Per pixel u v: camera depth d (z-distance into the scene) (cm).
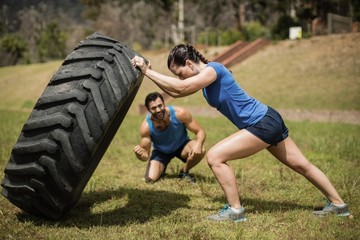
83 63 360
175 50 387
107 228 361
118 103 349
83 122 336
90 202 447
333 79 2066
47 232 352
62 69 359
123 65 365
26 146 336
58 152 336
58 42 5150
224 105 386
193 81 370
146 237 341
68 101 340
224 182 382
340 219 378
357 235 339
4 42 4853
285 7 3553
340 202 392
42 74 3206
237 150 380
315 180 396
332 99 1802
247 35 3312
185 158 573
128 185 529
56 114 336
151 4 5144
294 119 1523
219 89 382
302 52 2519
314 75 2167
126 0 5372
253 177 555
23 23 5275
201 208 425
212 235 339
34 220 382
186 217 391
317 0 2933
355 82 1977
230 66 2570
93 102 343
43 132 338
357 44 2406
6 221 382
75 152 336
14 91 2964
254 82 2228
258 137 379
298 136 955
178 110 549
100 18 5009
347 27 2753
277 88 2077
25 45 5009
